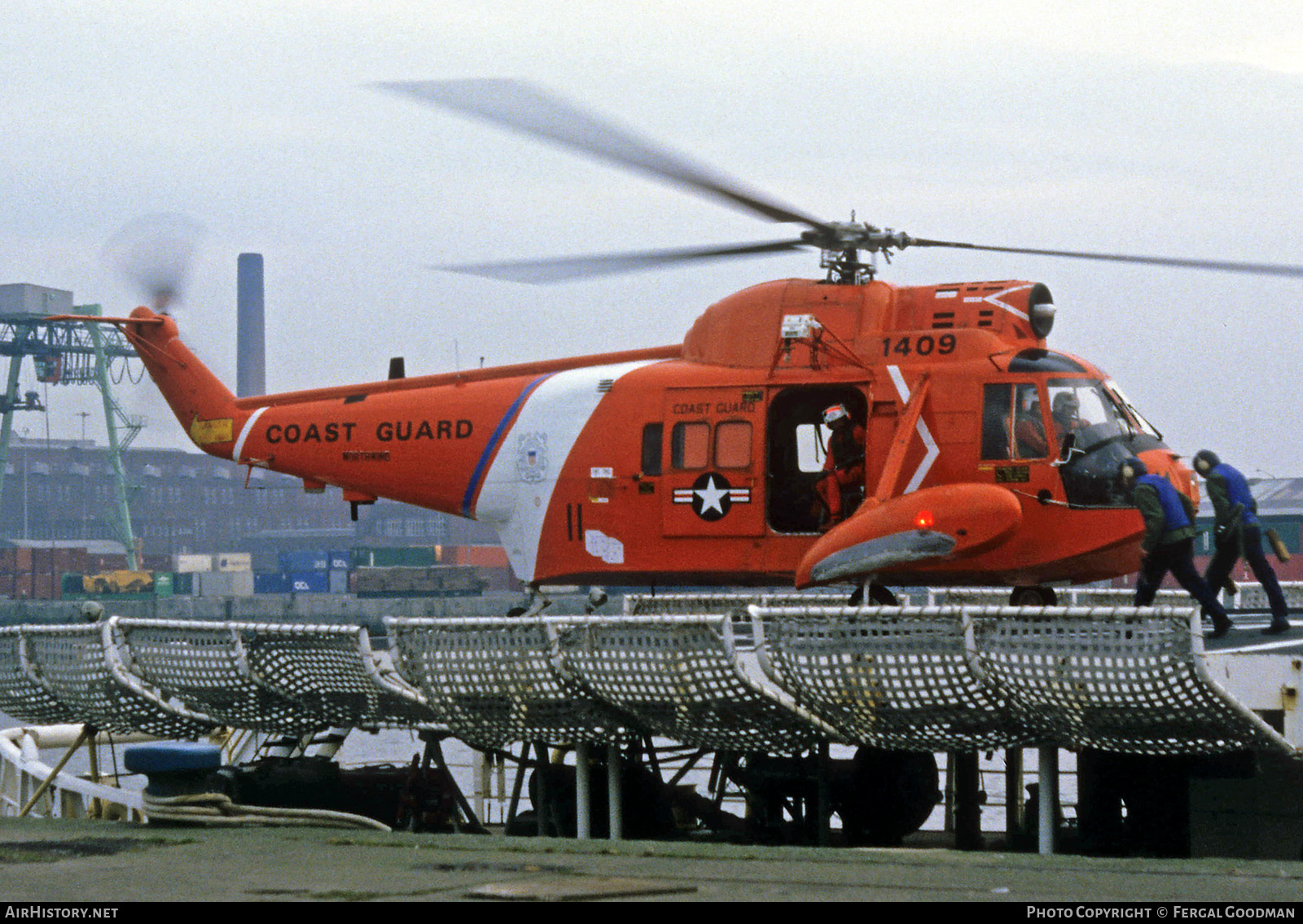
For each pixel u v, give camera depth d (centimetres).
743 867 3372
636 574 7088
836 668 4847
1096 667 4400
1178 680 4278
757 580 6912
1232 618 8331
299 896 2944
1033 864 3406
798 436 6888
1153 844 5400
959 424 6400
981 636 4616
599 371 7425
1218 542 5962
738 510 6800
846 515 6638
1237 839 5112
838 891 2983
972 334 6531
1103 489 6178
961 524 6041
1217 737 4453
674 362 7225
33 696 6806
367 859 3562
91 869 3412
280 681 6050
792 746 5278
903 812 6153
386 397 8100
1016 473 6278
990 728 4847
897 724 4891
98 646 6394
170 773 4622
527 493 7425
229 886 3108
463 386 7856
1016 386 6359
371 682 5850
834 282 6931
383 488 8006
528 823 6694
